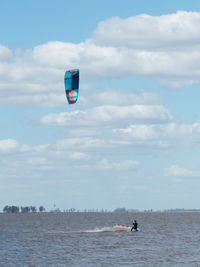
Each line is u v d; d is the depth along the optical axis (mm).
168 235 131125
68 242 109125
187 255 81938
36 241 113938
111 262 73750
